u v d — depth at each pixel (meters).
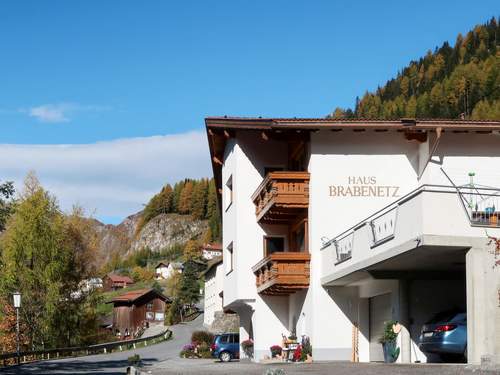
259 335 32.88
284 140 29.89
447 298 24.31
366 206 28.97
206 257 193.50
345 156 29.19
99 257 61.38
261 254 33.09
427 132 28.31
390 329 24.22
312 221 28.92
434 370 17.16
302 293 30.17
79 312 59.75
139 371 23.56
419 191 18.91
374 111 188.88
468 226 18.78
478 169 28.23
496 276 18.56
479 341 18.31
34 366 37.56
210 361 41.56
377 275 23.69
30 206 57.50
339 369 19.91
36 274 56.72
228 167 35.19
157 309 121.31
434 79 193.75
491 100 159.75
